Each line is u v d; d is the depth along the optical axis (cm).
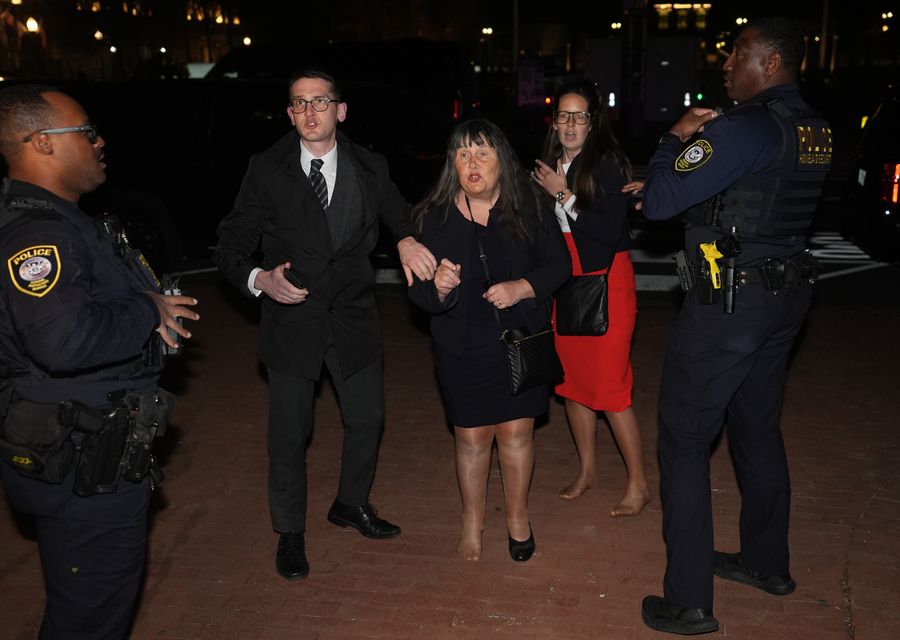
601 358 405
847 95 2961
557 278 355
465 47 1481
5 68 3481
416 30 4306
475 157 343
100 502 251
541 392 369
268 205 362
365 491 406
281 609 351
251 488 459
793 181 304
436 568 380
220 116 917
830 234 1155
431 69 1451
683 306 327
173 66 3272
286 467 379
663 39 2578
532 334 355
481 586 365
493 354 357
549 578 370
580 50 3700
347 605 353
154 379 265
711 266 309
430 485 461
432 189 360
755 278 310
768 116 300
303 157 362
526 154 1116
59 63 3653
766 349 328
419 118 906
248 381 621
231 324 760
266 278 344
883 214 848
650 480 459
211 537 409
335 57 1486
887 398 568
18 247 231
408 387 607
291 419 375
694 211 319
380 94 912
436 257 355
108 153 937
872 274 935
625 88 2598
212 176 914
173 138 924
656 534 405
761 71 310
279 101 909
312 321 367
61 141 243
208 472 478
